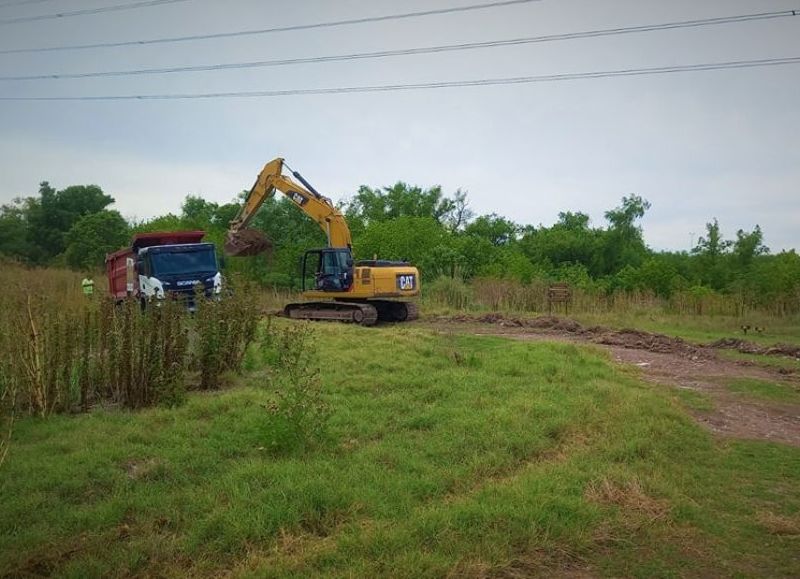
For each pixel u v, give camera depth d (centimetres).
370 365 1162
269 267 3359
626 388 1043
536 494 580
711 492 641
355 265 2184
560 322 2070
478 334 1917
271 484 586
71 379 880
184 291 1931
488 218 5369
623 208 4962
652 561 493
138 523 520
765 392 1145
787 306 2559
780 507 610
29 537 487
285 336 1116
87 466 627
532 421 821
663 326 2291
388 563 453
